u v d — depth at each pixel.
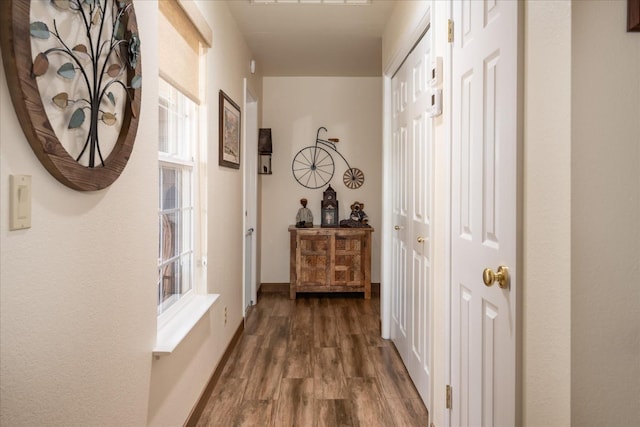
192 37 2.21
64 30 1.01
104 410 1.23
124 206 1.35
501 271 1.25
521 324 1.18
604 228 1.02
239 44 3.51
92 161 1.12
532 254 1.13
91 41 1.11
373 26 3.49
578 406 1.03
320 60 4.43
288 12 3.20
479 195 1.47
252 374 2.75
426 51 2.34
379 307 4.41
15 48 0.82
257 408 2.31
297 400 2.40
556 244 1.07
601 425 1.04
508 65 1.23
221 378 2.70
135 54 1.33
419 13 2.32
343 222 4.86
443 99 1.89
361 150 5.11
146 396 1.55
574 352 1.03
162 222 1.97
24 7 0.84
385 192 3.50
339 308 4.37
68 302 1.04
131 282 1.41
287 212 5.10
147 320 1.55
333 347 3.25
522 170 1.17
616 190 1.02
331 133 5.10
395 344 3.25
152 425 1.62
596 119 1.01
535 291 1.13
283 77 5.07
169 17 1.86
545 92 1.09
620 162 1.01
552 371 1.09
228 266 3.05
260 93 4.88
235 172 3.31
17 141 0.86
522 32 1.16
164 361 1.74
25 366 0.89
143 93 1.49
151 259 1.59
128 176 1.38
